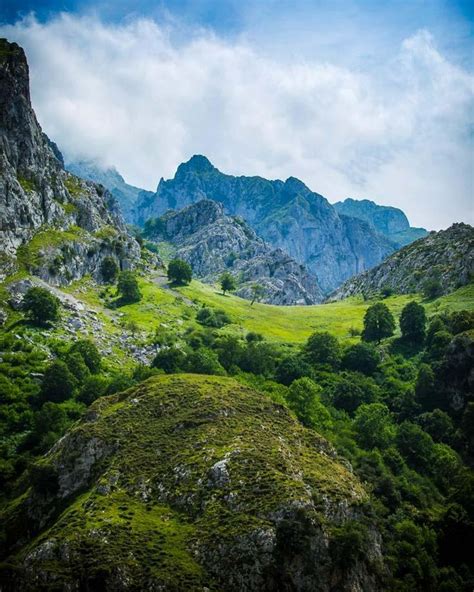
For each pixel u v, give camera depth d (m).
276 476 91.69
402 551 96.38
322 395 155.38
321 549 82.62
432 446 133.12
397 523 103.75
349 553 82.50
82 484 100.06
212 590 77.25
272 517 84.62
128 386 139.25
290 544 80.62
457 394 150.25
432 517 109.75
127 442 104.50
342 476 101.25
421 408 151.25
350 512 91.75
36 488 101.25
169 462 98.88
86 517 87.00
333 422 137.75
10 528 98.75
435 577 96.25
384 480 113.94
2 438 127.94
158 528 85.88
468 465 133.25
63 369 142.88
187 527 86.88
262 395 121.94
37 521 97.81
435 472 128.25
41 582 77.12
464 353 152.50
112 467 98.75
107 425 108.62
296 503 85.69
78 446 104.56
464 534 104.69
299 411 132.88
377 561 89.69
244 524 83.88
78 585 76.38
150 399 115.69
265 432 106.06
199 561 81.19
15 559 84.62
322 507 89.12
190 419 108.06
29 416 133.50
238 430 105.12
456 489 119.75
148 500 92.62
